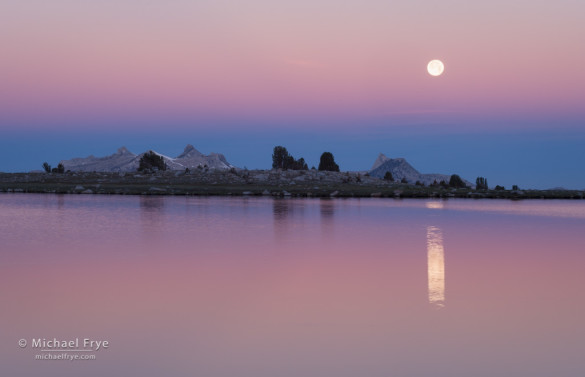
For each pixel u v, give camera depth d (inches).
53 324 466.3
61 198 2783.0
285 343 417.7
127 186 3863.2
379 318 484.1
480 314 499.8
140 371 364.5
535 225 1450.5
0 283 628.4
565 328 456.8
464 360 382.0
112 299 553.3
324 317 490.6
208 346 410.6
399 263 780.6
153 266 745.6
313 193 3489.2
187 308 520.1
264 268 733.3
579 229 1327.5
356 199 3068.4
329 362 378.0
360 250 917.2
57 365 374.3
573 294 583.8
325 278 668.1
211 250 905.5
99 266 743.1
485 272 711.7
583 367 369.1
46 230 1210.0
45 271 704.4
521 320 480.1
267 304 534.3
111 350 402.9
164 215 1675.7
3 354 396.2
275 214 1758.1
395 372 360.8
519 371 362.3
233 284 627.8
